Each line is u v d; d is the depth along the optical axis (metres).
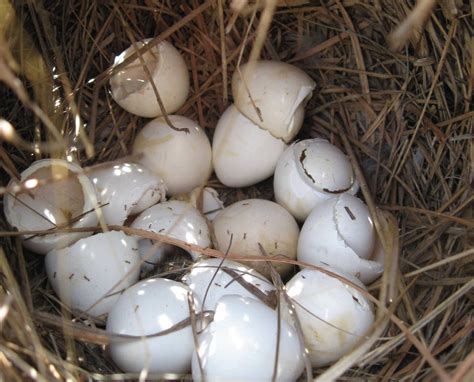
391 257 0.21
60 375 0.17
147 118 0.25
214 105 0.26
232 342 0.17
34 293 0.21
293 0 0.25
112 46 0.26
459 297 0.20
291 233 0.22
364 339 0.18
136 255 0.21
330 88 0.26
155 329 0.18
